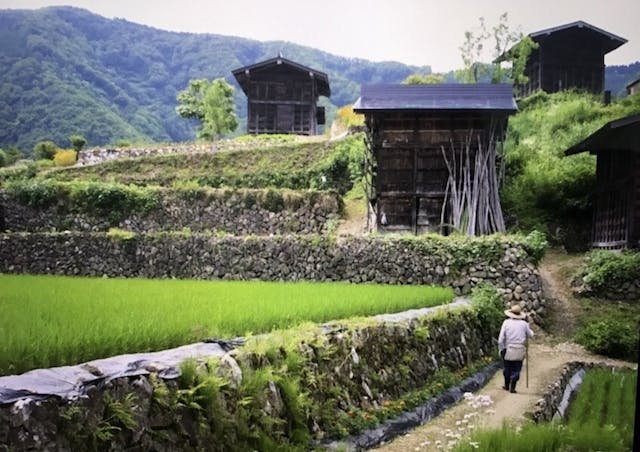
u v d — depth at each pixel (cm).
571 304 1980
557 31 4300
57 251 2509
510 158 3058
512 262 1942
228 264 2338
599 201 2473
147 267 2433
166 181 3634
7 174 3962
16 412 411
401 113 2605
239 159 3781
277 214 3056
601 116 3538
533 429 770
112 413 472
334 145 3706
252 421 619
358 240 2180
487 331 1538
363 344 926
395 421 865
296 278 2233
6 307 834
